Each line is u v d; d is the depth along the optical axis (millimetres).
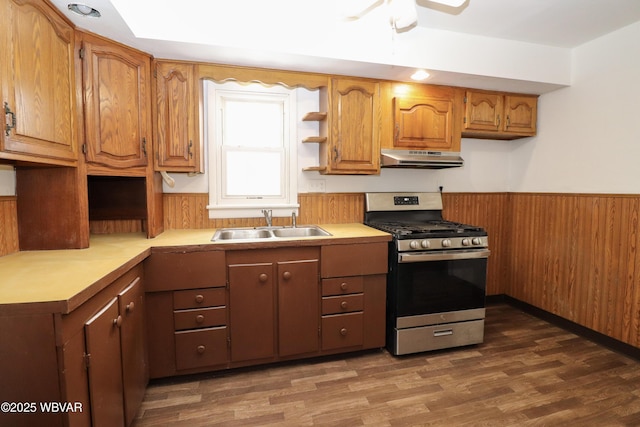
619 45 2254
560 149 2697
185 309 1869
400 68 2207
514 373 2033
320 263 2066
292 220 2541
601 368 2080
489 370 2068
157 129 2018
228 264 1920
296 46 1958
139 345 1635
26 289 1031
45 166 1606
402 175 2912
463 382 1938
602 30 2268
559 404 1738
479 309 2342
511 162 3193
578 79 2537
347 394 1823
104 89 1728
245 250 1938
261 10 1889
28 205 1651
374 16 2078
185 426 1574
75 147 1615
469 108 2650
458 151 2629
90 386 1106
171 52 1926
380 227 2430
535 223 2922
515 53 2426
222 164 2459
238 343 1971
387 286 2256
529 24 2172
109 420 1253
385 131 2459
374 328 2217
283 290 2016
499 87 2643
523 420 1617
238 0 1850
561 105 2678
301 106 2584
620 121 2260
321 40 2004
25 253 1602
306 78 2279
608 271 2336
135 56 1869
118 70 1786
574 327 2586
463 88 2629
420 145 2529
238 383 1925
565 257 2650
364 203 2799
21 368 942
